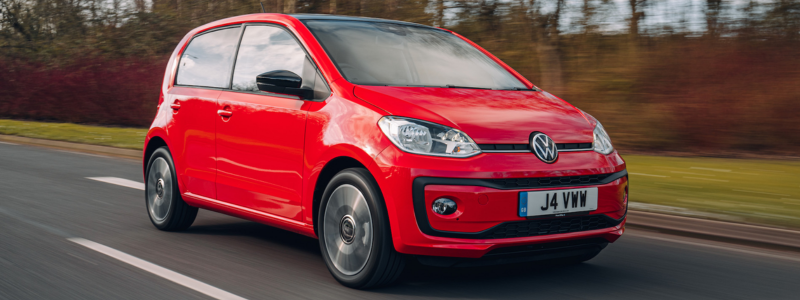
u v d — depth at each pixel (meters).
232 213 4.69
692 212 6.00
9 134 16.16
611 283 4.09
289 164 4.12
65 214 6.06
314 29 4.44
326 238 3.96
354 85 3.92
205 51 5.21
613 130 14.20
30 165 10.19
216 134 4.75
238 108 4.55
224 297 3.65
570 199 3.64
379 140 3.58
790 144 13.34
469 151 3.47
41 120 23.02
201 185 4.95
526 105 4.03
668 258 4.77
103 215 6.05
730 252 4.99
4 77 23.67
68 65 23.16
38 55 24.22
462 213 3.41
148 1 23.39
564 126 3.84
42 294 3.67
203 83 5.05
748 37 13.86
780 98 13.39
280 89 4.05
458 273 4.24
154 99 21.05
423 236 3.45
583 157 3.76
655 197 6.87
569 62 15.14
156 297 3.63
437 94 3.90
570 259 4.55
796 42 13.49
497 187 3.44
